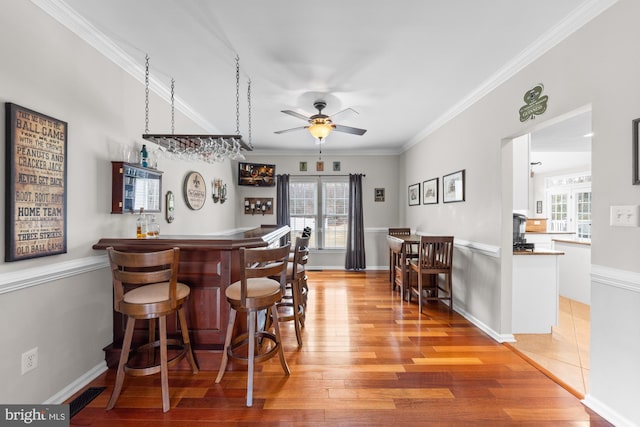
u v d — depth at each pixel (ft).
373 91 10.11
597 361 5.85
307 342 8.84
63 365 6.15
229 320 6.77
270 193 19.83
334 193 20.13
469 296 10.80
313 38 7.06
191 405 5.99
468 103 10.69
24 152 5.18
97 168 7.09
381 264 20.01
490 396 6.31
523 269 9.45
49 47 5.77
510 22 6.51
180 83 9.46
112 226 7.64
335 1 5.82
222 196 15.78
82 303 6.64
